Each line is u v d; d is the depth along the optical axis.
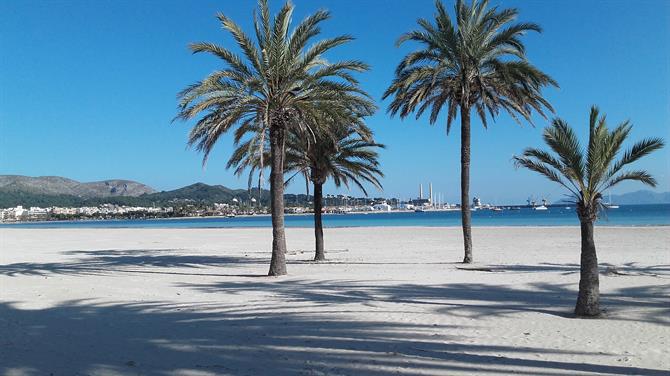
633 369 7.01
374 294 13.44
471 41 19.70
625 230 41.34
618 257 21.64
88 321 10.41
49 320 10.53
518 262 21.00
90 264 23.89
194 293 14.07
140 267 22.31
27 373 6.96
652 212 112.62
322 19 17.92
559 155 10.47
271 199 18.44
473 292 13.55
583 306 10.58
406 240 38.12
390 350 8.02
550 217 97.12
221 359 7.56
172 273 19.70
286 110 18.11
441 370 6.97
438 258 23.98
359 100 17.97
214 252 31.22
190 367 7.17
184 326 9.85
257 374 6.83
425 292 13.63
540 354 7.77
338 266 20.88
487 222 76.38
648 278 15.05
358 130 19.30
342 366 7.17
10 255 30.05
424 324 9.84
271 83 17.62
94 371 7.03
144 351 8.04
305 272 18.86
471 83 20.78
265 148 22.66
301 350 8.03
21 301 12.86
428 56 20.70
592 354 7.77
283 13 17.28
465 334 9.05
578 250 26.52
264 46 17.47
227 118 16.94
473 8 20.25
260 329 9.52
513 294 13.20
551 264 19.98
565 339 8.68
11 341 8.74
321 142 23.36
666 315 10.45
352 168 24.55
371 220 109.62
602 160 10.35
